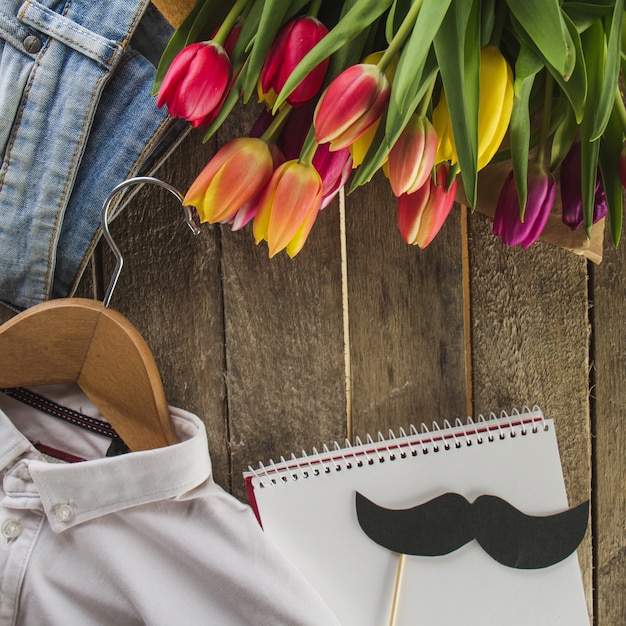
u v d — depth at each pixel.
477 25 0.49
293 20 0.51
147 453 0.66
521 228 0.62
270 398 0.80
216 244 0.78
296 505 0.75
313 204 0.53
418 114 0.50
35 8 0.65
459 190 0.72
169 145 0.70
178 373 0.78
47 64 0.65
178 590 0.69
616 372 0.86
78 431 0.74
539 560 0.77
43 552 0.68
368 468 0.76
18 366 0.65
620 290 0.85
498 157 0.66
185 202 0.54
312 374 0.80
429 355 0.82
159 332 0.77
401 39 0.48
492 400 0.84
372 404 0.82
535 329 0.84
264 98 0.55
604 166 0.61
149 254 0.76
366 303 0.81
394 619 0.75
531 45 0.51
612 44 0.50
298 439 0.81
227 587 0.68
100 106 0.68
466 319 0.84
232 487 0.80
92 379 0.67
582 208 0.63
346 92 0.48
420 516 0.76
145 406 0.66
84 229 0.69
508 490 0.78
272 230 0.52
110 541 0.69
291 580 0.69
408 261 0.81
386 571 0.76
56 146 0.66
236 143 0.54
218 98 0.52
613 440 0.86
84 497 0.66
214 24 0.56
